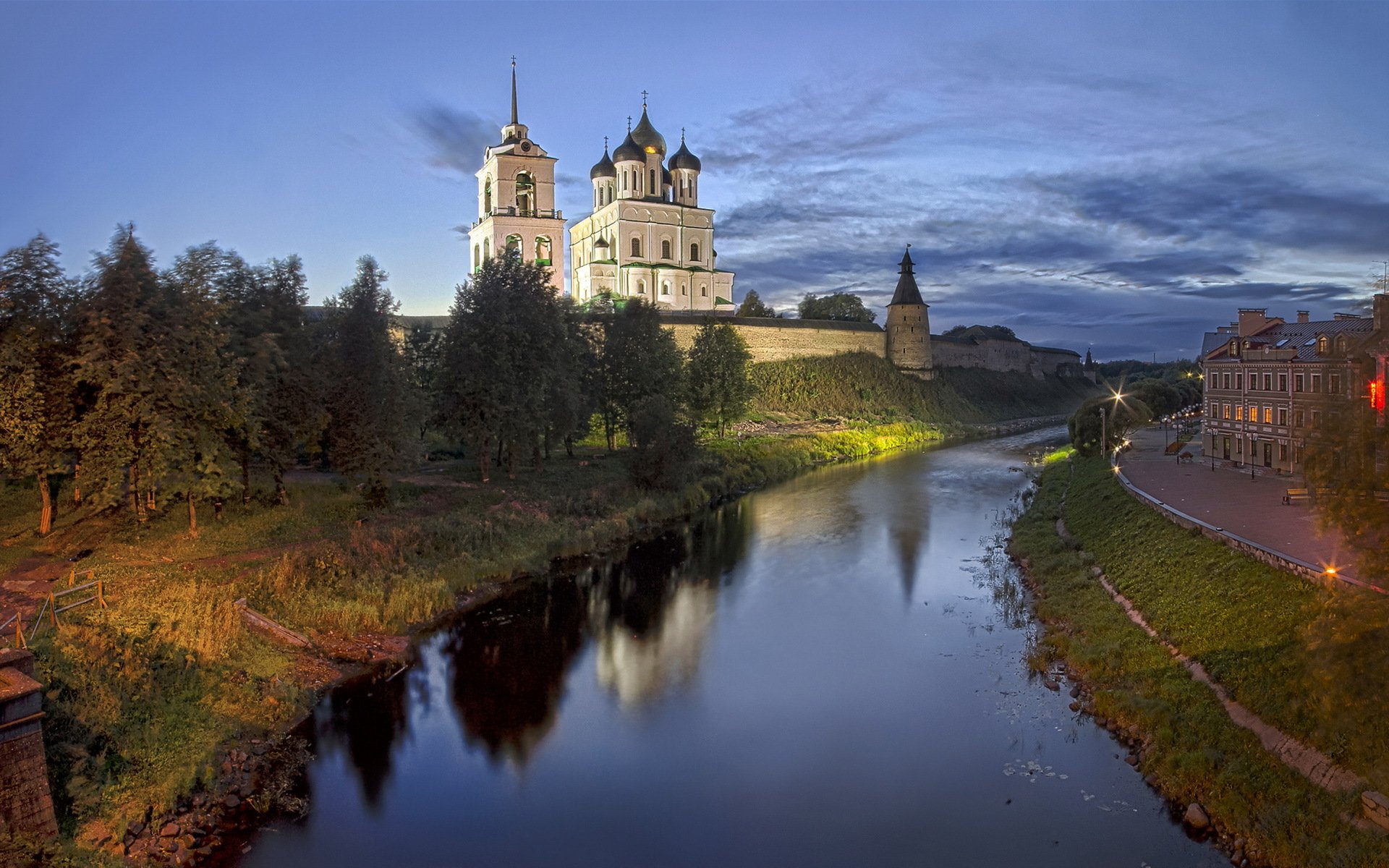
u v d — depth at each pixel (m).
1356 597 14.12
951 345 142.88
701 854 17.81
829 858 17.61
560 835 18.48
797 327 119.25
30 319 27.61
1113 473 49.75
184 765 19.05
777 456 72.12
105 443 27.64
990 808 19.09
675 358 67.06
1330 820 15.91
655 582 37.38
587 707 24.64
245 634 25.17
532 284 48.06
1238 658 21.55
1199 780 18.62
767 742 22.53
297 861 17.27
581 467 54.47
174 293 29.53
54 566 27.91
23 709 14.92
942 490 61.16
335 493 39.88
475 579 35.38
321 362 36.84
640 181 114.56
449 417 46.50
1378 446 13.57
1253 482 44.84
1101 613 28.84
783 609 33.47
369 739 22.41
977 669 26.78
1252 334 55.09
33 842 14.84
